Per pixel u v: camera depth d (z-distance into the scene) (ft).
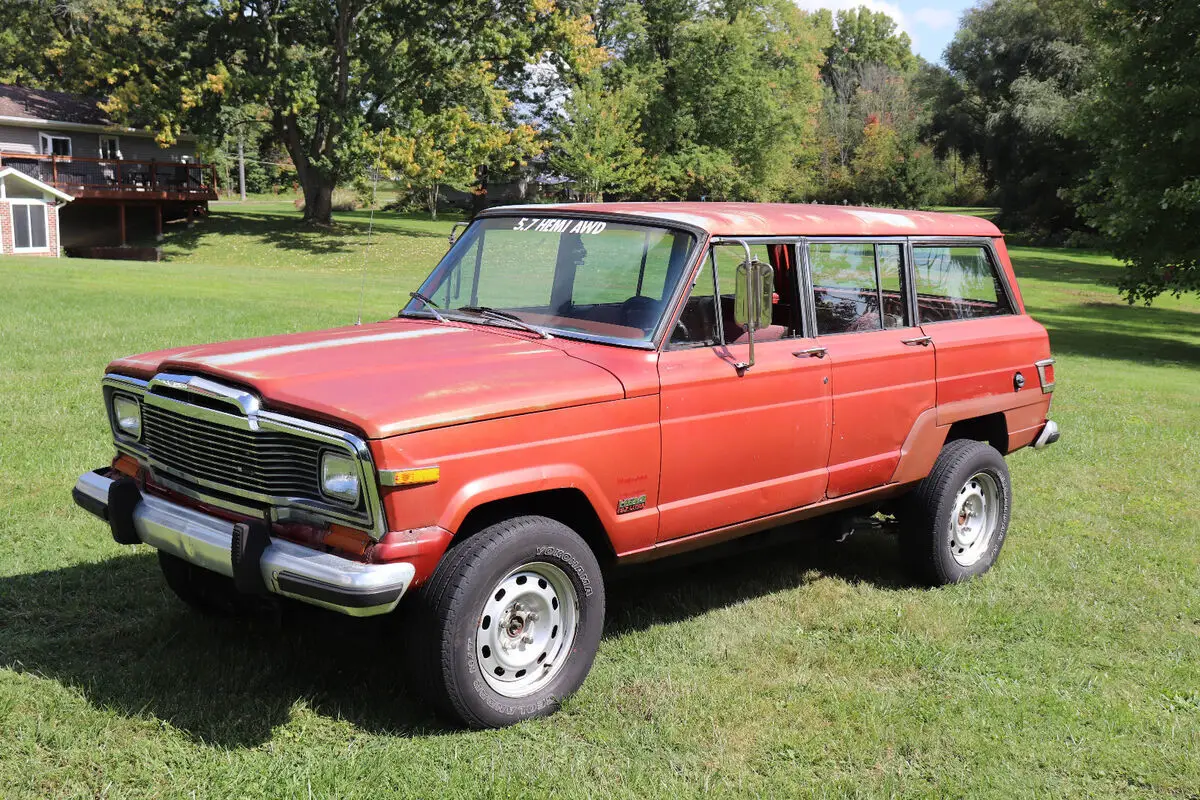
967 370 20.24
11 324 46.11
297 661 15.05
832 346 17.63
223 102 146.30
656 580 19.57
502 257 17.06
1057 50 207.82
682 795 12.19
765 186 214.28
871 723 14.17
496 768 12.43
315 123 165.48
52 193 133.08
